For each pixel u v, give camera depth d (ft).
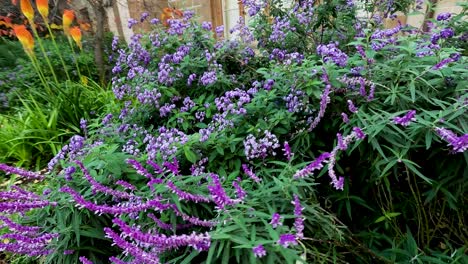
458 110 2.08
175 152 2.41
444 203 2.40
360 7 4.21
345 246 2.19
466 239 2.46
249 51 3.90
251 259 1.55
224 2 8.12
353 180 2.66
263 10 4.38
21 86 5.97
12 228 2.18
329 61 2.59
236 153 2.55
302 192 2.13
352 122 2.35
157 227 2.05
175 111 3.08
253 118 2.75
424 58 2.48
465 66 2.41
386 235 2.51
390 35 3.15
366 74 2.58
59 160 2.71
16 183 4.00
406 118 2.01
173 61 3.47
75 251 2.29
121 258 2.23
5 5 8.14
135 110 3.30
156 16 7.67
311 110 2.62
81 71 6.49
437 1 4.65
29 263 2.65
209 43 3.80
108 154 2.39
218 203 1.75
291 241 1.49
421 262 2.16
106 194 2.26
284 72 2.82
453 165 2.23
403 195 2.59
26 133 4.51
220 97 3.10
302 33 3.95
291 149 2.63
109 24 8.42
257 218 1.77
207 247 1.66
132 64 3.75
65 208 2.27
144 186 2.18
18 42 7.43
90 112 4.96
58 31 8.46
